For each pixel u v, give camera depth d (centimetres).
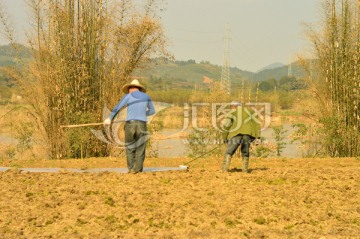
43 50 2558
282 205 1239
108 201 1259
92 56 2602
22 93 2569
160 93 6438
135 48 2658
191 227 1063
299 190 1399
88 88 2561
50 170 1852
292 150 3041
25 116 2720
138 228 1055
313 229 1051
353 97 2662
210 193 1348
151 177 1584
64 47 2553
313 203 1262
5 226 1063
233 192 1370
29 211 1174
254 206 1222
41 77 2544
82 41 2602
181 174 1658
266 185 1471
